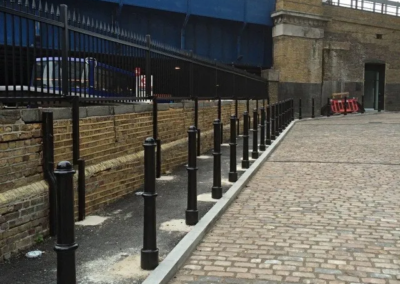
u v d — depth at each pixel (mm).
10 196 4367
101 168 6234
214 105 12844
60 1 19453
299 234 5180
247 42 26922
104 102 7289
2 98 4461
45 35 5496
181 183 7801
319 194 7070
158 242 4762
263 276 4039
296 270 4160
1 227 4219
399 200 6629
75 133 5586
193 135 5395
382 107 32719
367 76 32469
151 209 4039
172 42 23875
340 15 29422
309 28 27656
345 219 5730
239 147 12641
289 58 27031
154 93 8719
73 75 6059
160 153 8328
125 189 6961
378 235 5105
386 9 31906
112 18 21312
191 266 4293
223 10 24734
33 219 4676
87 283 3738
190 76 10664
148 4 21766
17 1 5359
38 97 4992
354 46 30375
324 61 29062
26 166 4703
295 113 27484
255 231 5316
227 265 4305
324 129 17922
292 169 9234
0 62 5102
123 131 7074
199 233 4977
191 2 23359
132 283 3742
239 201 6742
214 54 25688
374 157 10523
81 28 6039
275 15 26547
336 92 29625
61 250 2691
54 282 3785
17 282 3781
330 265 4266
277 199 6812
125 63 7457
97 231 5195
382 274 4047
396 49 32562
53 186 4957
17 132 4551
